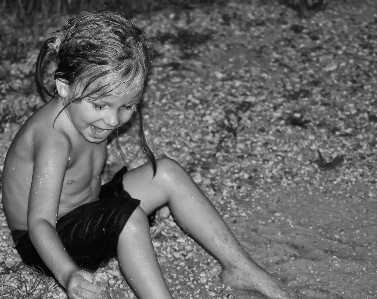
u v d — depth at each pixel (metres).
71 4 7.34
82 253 3.34
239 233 4.29
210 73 6.02
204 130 5.31
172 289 3.81
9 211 3.51
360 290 3.85
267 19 7.07
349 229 4.38
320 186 4.82
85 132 3.13
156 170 3.60
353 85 6.05
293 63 6.30
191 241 4.22
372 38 6.88
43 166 3.13
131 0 7.29
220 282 3.85
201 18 6.99
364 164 5.09
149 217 3.75
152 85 5.78
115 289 3.79
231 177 4.84
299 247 4.20
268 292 3.72
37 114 3.28
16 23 6.79
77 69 2.91
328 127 5.48
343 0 7.60
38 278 3.78
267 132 5.35
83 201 3.50
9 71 5.80
